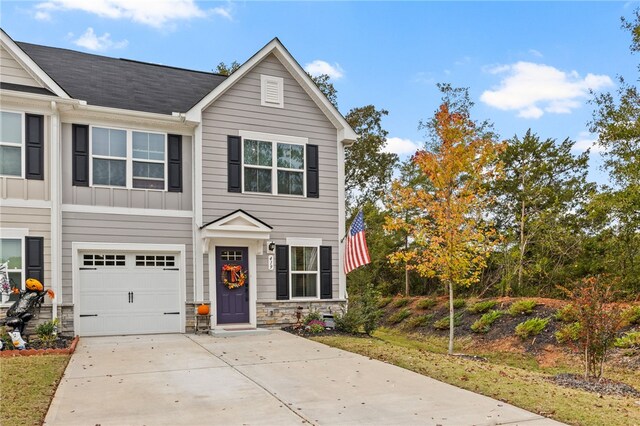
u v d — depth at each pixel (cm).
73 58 1530
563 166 2339
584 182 2284
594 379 1014
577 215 2192
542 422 670
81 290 1314
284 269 1506
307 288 1543
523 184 2311
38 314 1227
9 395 727
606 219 1862
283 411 704
